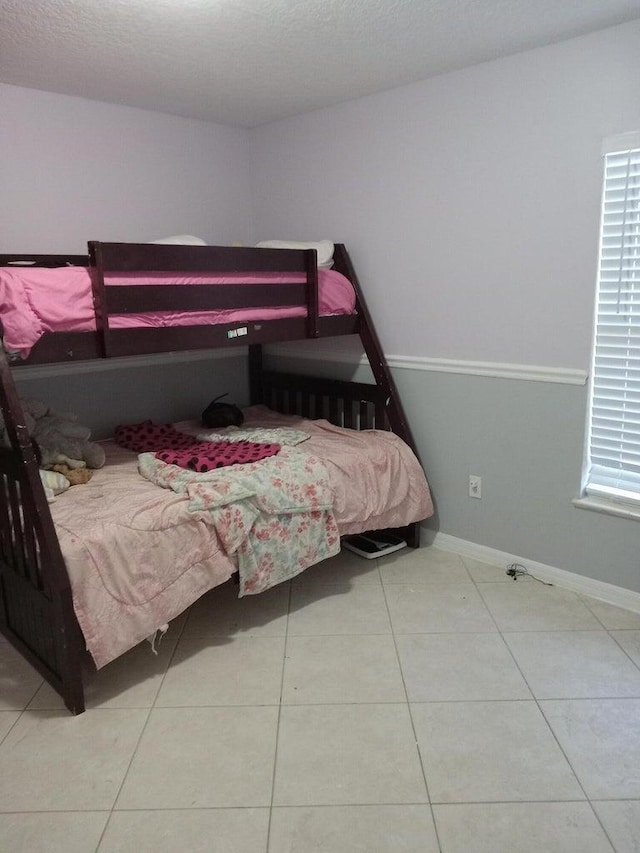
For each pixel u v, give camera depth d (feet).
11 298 6.50
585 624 8.08
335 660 7.47
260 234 12.30
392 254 10.15
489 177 8.79
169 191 11.07
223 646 7.80
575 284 8.23
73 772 5.85
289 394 12.25
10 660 7.63
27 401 8.86
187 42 7.66
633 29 7.25
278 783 5.68
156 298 7.52
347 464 9.00
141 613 6.86
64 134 9.68
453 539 10.26
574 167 7.98
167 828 5.24
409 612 8.48
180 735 6.30
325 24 7.21
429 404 10.13
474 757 5.93
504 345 9.08
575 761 5.86
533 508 9.18
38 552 6.59
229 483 7.75
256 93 9.75
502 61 8.36
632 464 8.25
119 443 10.20
